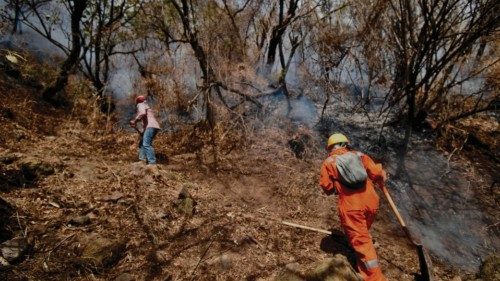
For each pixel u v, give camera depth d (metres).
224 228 4.35
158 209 4.44
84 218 4.04
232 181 5.59
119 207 4.36
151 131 5.76
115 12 7.86
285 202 5.24
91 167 5.14
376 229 5.06
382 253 4.50
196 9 6.96
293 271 3.61
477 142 7.27
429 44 6.27
